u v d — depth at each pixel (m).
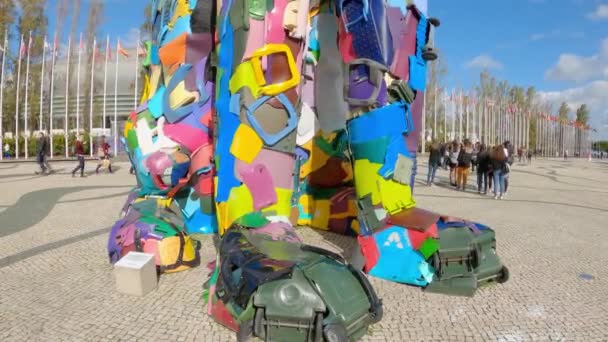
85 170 18.17
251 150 4.43
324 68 6.24
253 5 4.40
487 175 11.97
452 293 4.14
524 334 3.38
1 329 3.38
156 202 5.42
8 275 4.64
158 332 3.33
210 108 5.69
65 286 4.30
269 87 4.41
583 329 3.49
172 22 5.79
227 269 3.49
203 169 5.91
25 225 7.08
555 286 4.48
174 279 4.44
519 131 58.78
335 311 3.06
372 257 4.55
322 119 6.37
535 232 7.05
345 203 6.38
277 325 3.08
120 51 29.83
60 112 36.50
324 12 6.09
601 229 7.46
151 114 5.57
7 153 28.42
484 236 4.48
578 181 17.86
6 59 31.03
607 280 4.70
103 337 3.25
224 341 3.19
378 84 4.34
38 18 31.62
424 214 4.54
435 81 42.06
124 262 4.10
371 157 4.52
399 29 4.61
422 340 3.25
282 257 3.36
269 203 4.49
